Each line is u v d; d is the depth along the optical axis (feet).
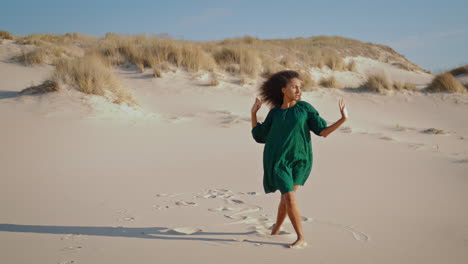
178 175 20.67
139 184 18.76
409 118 49.49
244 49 68.49
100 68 43.80
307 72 80.74
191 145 28.73
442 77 63.77
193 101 48.03
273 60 77.25
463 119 49.24
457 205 16.28
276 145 12.39
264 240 12.14
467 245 11.96
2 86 46.62
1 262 10.16
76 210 14.79
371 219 14.37
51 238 11.99
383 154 27.86
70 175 20.02
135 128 33.40
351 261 10.66
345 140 32.68
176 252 11.07
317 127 12.20
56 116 34.01
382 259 10.84
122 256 10.71
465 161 25.72
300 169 12.50
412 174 22.09
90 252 10.95
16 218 13.78
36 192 17.01
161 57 60.85
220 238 12.23
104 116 35.76
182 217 14.21
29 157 23.20
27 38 82.74
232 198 16.78
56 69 43.86
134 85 53.57
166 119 38.22
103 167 21.94
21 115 33.45
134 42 73.77
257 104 13.21
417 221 14.19
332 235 12.67
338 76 86.53
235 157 25.34
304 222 13.94
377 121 46.01
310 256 10.94
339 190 18.48
